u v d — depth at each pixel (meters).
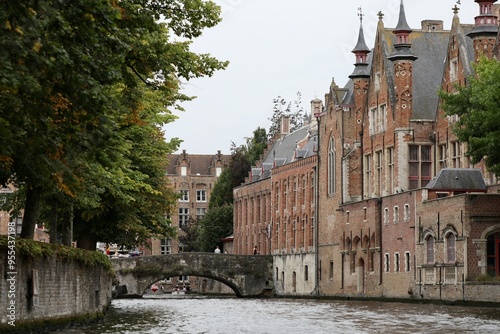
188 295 148.62
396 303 88.75
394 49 103.25
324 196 118.25
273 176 143.00
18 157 34.81
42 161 30.45
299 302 97.31
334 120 114.62
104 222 78.38
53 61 27.38
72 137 31.08
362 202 102.31
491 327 48.22
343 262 109.12
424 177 98.81
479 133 71.50
